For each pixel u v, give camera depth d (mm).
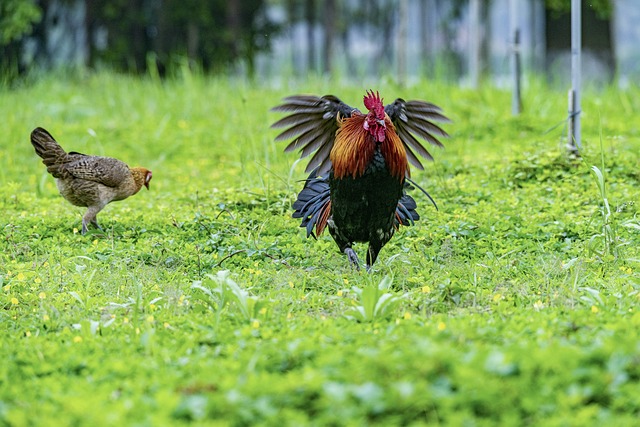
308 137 15523
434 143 16016
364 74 36156
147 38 58000
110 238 17453
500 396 8297
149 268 15766
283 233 17859
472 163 23906
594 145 24312
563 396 8242
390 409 8234
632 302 12742
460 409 8211
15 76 41812
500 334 10742
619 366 8828
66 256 16531
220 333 11359
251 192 20281
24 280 14859
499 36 77500
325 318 12414
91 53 54219
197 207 20156
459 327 10664
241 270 15727
